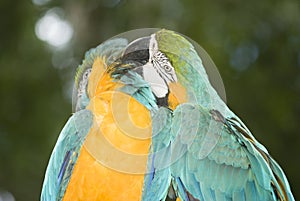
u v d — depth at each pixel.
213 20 13.14
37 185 13.48
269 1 13.44
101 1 13.72
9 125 14.05
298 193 13.56
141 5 13.01
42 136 13.88
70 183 5.20
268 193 5.45
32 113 14.11
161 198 5.20
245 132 5.69
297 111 14.24
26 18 14.12
